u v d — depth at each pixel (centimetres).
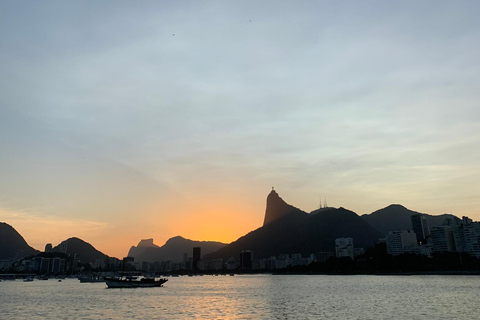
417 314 9031
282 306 11188
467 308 9969
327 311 9794
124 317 9250
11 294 17975
